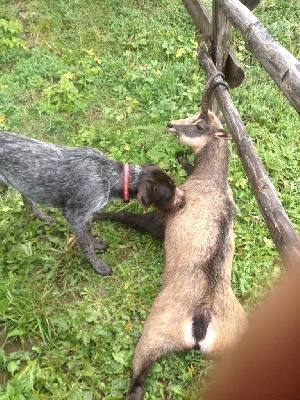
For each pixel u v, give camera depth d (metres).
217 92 1.83
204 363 1.43
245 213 1.85
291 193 1.91
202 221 1.52
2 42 2.36
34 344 1.46
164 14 2.59
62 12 2.58
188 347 1.31
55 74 2.28
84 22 2.54
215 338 1.30
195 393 1.37
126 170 1.56
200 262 1.40
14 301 1.52
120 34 2.49
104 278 1.65
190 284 1.37
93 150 1.62
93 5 2.60
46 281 1.62
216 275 1.38
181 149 2.04
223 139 1.77
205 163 1.79
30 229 1.75
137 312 1.56
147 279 1.65
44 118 2.12
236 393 0.26
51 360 1.40
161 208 1.57
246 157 1.55
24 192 1.61
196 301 1.33
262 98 2.25
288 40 2.50
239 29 1.45
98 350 1.43
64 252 1.71
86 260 1.69
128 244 1.76
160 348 1.32
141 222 1.77
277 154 2.02
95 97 2.23
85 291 1.61
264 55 1.26
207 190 1.66
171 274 1.46
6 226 1.76
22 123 2.11
